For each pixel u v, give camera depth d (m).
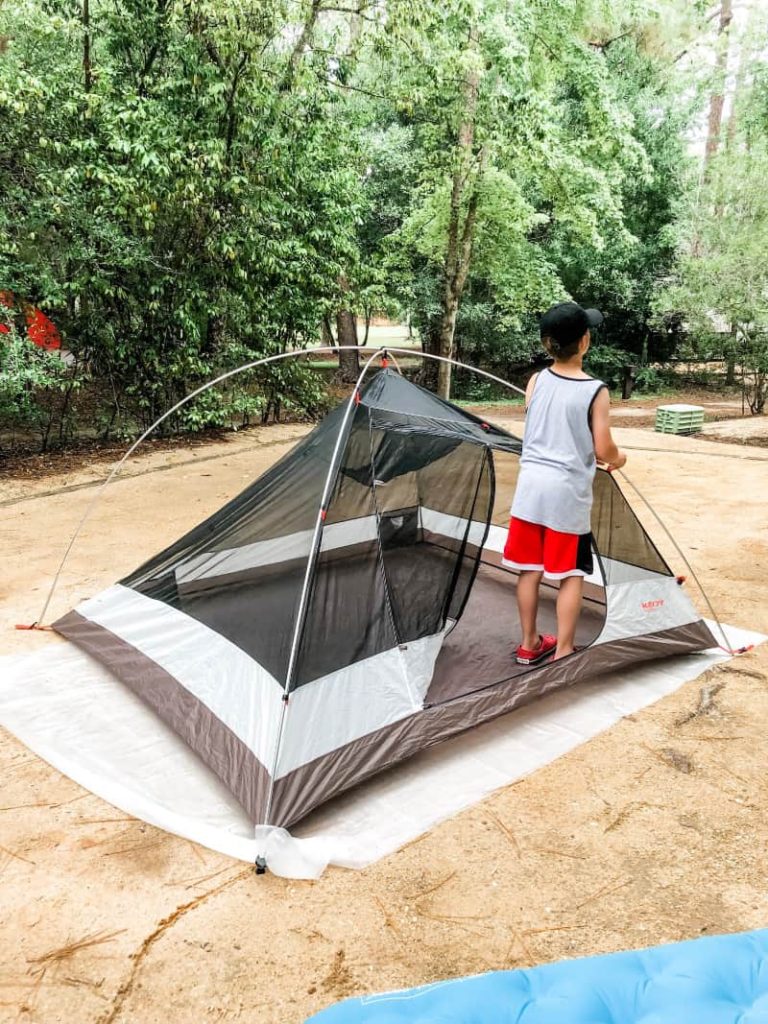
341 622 2.94
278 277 9.90
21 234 7.62
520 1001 1.70
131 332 8.95
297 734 2.65
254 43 7.64
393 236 14.69
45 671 3.58
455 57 9.64
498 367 18.66
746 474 8.23
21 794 2.72
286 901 2.23
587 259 17.20
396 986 1.94
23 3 7.49
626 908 2.21
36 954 2.04
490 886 2.30
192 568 3.53
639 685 3.58
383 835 2.52
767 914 2.18
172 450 9.05
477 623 4.03
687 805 2.69
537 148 10.84
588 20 12.30
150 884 2.30
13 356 7.38
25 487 7.14
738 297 11.70
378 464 3.32
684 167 17.38
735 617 4.36
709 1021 1.58
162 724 3.17
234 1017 1.86
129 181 7.61
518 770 2.89
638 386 19.36
